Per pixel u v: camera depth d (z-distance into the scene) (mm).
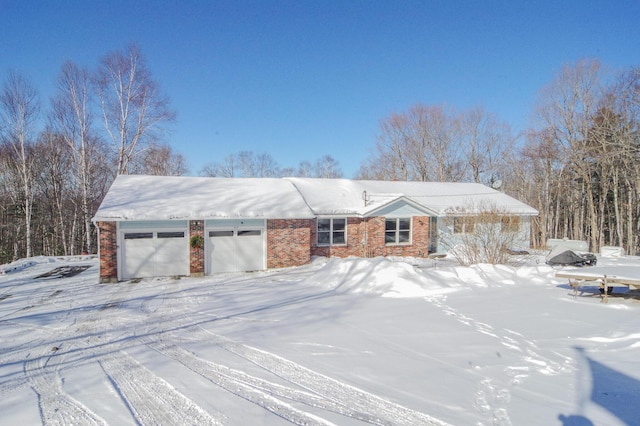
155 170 38875
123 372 6203
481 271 13539
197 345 7508
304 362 6426
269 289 13336
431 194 25547
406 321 8781
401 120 45031
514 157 40531
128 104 27969
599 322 8375
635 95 25797
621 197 31344
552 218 36125
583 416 4492
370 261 13867
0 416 4770
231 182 21672
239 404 4980
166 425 4488
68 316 10180
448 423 4398
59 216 32406
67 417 4727
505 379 5605
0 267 18688
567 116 32812
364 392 5266
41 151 32031
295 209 18688
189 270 16875
